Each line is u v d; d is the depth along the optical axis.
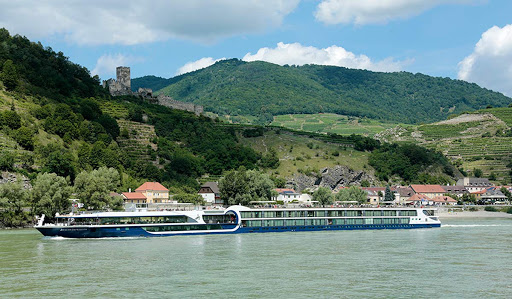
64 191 151.25
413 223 161.62
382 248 112.25
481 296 69.81
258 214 144.50
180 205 196.75
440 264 92.12
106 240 124.06
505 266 90.25
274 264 91.75
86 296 69.00
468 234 142.50
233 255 101.44
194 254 102.44
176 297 68.44
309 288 73.56
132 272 84.06
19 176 171.38
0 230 142.38
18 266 88.69
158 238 129.00
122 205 168.88
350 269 87.31
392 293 71.06
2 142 187.12
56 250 106.69
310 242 122.19
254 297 68.69
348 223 154.38
